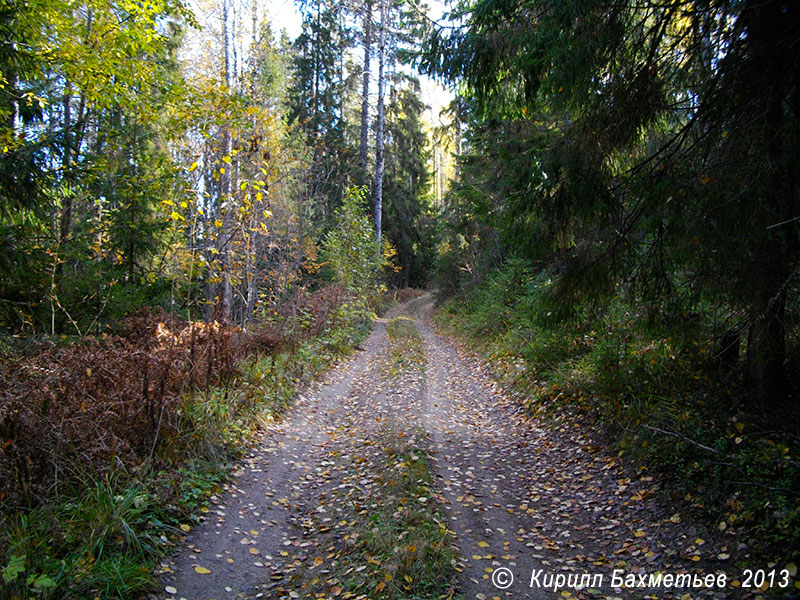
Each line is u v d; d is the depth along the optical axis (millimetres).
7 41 6172
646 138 5188
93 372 5031
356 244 19203
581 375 7422
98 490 3820
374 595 3322
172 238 9102
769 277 3678
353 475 5555
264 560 3941
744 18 3984
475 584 3500
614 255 4914
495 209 6531
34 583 2836
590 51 4375
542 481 5387
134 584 3207
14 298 7602
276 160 11758
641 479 4766
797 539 3219
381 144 24734
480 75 5500
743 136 3812
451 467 5781
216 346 7152
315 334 12961
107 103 7480
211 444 5527
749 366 4664
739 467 3982
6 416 3822
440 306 25891
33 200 7141
